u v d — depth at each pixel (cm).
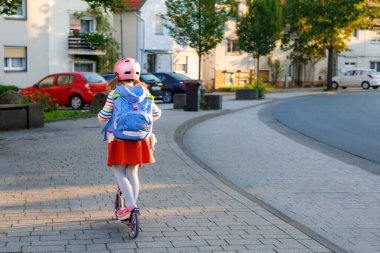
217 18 4000
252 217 657
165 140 1340
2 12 1556
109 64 4172
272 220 645
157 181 859
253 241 564
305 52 5288
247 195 779
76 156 1070
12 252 510
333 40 4966
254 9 4662
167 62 4862
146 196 755
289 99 3675
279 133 1703
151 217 648
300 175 1013
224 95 4278
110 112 582
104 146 1211
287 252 534
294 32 5478
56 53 3966
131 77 589
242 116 2314
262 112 2539
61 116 1961
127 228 598
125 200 588
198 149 1330
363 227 666
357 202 800
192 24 4038
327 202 798
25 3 3769
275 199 814
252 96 3553
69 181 834
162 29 4812
